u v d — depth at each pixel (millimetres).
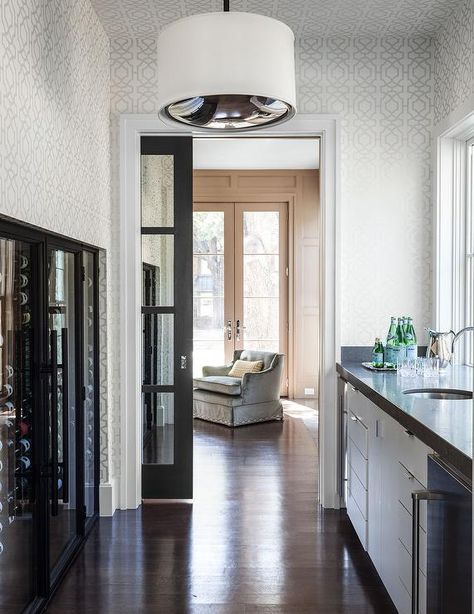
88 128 3582
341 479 4195
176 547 3592
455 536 1810
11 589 2490
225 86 2463
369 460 3166
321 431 4324
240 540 3697
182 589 3066
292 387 8883
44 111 2701
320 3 3707
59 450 3172
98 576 3209
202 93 2477
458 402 2656
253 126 2980
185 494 4395
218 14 2461
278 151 7613
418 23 4012
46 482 2852
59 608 2869
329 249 4242
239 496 4555
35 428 2777
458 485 1786
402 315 4301
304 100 4238
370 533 3141
